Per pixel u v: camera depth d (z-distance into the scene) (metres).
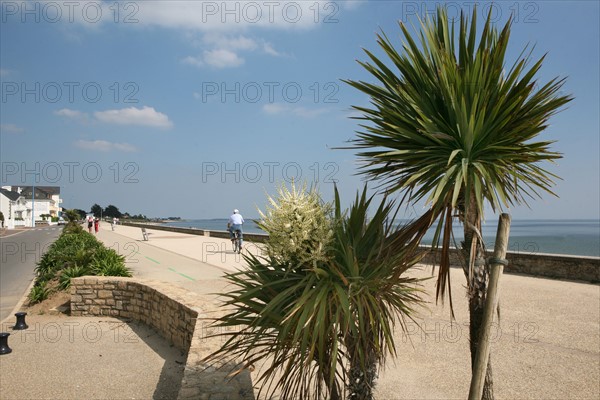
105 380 6.19
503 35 2.76
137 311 9.77
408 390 5.05
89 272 13.07
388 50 3.13
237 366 4.99
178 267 16.77
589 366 5.70
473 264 2.76
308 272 3.21
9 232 65.62
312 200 3.08
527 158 2.77
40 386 5.97
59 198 176.00
